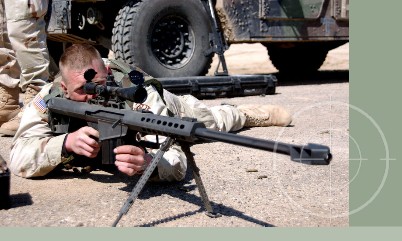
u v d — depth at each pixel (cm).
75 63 331
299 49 1153
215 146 470
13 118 501
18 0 477
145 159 312
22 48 484
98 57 336
